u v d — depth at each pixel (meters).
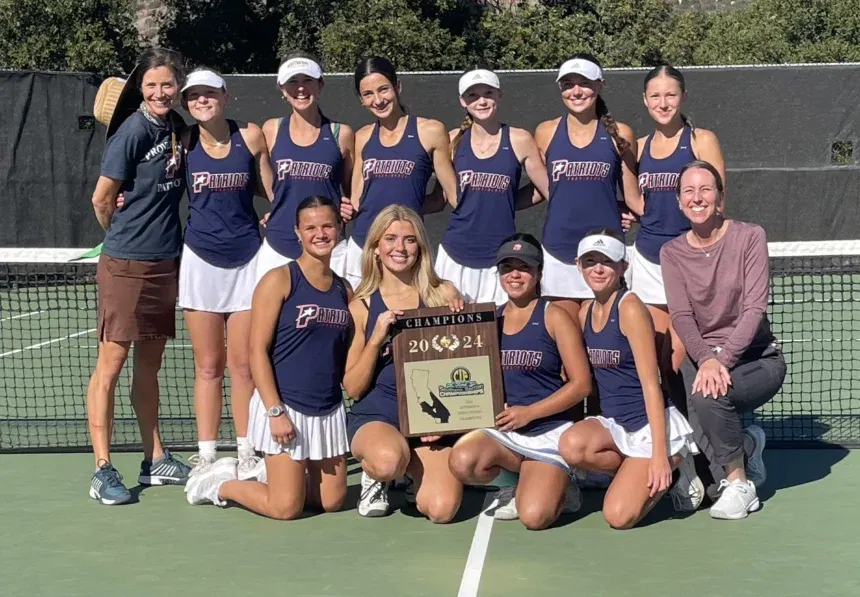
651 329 5.11
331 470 5.32
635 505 5.00
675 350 5.75
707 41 20.31
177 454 6.55
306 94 5.81
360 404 5.36
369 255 5.30
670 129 5.82
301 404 5.19
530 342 5.20
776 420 7.34
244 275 5.80
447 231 6.08
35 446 6.73
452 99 12.86
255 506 5.29
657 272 5.87
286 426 5.11
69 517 5.34
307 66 5.77
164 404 8.17
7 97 13.24
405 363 5.18
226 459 5.60
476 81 5.79
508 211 5.96
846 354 9.60
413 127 5.96
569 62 5.75
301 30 20.12
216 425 5.86
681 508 5.30
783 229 12.91
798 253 6.91
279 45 20.42
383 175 5.94
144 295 5.60
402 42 18.45
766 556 4.70
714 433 5.26
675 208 5.81
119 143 5.47
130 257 5.55
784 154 12.85
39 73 13.23
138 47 18.81
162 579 4.50
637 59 19.92
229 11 20.58
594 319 5.24
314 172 5.85
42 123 13.30
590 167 5.83
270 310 5.14
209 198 5.71
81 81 13.30
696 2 23.53
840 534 4.97
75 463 6.34
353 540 4.95
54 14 17.41
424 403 5.16
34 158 13.32
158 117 5.55
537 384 5.24
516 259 5.14
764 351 5.36
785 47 19.34
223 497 5.43
